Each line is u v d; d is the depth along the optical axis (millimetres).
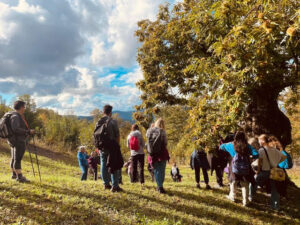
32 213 3891
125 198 5203
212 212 5238
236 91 5062
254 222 5062
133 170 7707
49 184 5688
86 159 9539
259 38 3990
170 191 6289
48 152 23219
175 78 9539
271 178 5406
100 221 4004
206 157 6973
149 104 10414
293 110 9070
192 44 8016
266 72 4805
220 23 5145
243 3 4367
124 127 48375
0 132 5285
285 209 5848
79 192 5234
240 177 5504
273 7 3980
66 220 3850
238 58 4367
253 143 5953
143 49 10586
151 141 5746
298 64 5234
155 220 4238
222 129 5984
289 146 13992
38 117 39531
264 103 7535
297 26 3393
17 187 5016
